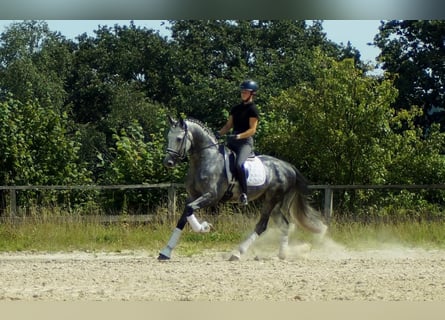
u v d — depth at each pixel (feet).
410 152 69.41
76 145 76.18
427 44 112.78
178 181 65.92
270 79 136.56
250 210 60.64
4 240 51.39
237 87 133.69
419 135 72.08
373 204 68.13
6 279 33.19
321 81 67.00
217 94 133.69
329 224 56.18
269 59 156.46
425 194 73.56
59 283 32.17
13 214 58.13
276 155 69.05
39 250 49.14
